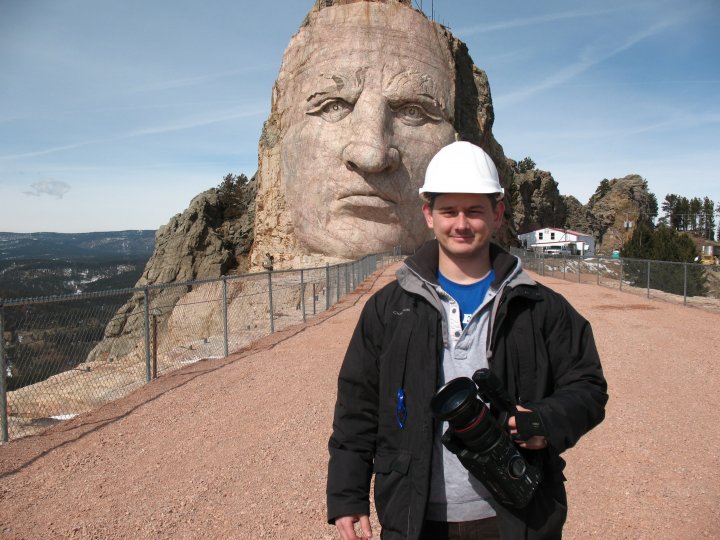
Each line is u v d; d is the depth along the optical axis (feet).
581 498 18.30
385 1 152.56
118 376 38.73
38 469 21.06
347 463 9.40
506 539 8.36
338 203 144.05
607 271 88.53
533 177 342.64
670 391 30.04
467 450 8.11
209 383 33.71
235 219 203.72
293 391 31.48
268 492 18.93
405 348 9.09
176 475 20.40
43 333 27.40
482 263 9.43
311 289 93.15
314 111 145.28
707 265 66.95
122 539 16.05
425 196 9.43
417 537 8.47
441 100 147.64
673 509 17.46
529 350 8.81
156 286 35.42
